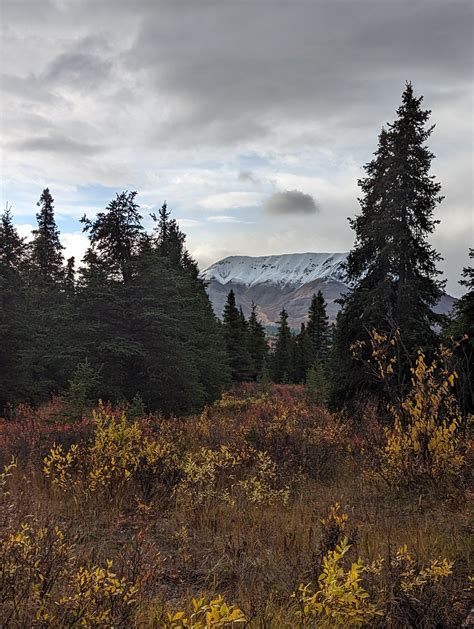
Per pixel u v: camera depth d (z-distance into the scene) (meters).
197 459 8.53
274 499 7.56
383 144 17.23
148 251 19.14
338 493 8.14
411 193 16.11
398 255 16.09
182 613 2.63
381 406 15.16
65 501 6.99
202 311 27.34
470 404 9.82
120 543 5.48
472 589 4.26
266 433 10.89
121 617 3.15
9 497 6.48
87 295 17.34
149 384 17.16
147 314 16.61
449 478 7.68
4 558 3.45
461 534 5.79
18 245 20.03
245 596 4.10
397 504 7.28
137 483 7.57
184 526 5.94
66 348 16.95
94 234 18.84
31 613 3.14
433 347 14.14
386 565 4.32
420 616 3.71
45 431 10.41
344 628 3.39
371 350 15.71
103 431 8.09
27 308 19.62
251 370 42.84
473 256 15.03
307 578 4.45
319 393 27.94
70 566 3.78
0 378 17.23
